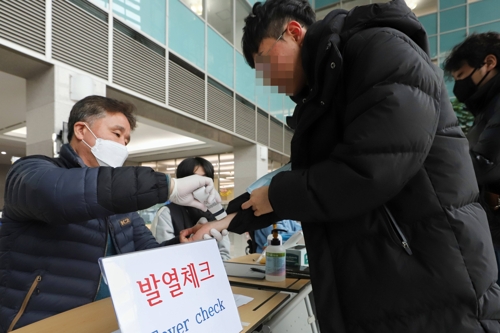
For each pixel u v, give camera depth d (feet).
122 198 2.39
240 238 21.56
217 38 18.70
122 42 11.92
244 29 2.87
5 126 18.04
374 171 1.80
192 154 27.73
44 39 8.94
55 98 9.05
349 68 2.17
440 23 26.48
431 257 1.92
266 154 24.17
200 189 2.94
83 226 3.34
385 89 1.86
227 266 4.63
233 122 20.01
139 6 12.89
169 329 1.61
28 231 3.13
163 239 6.07
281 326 3.21
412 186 2.00
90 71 10.37
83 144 3.62
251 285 3.58
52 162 3.27
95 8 10.73
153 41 13.57
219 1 19.12
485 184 3.58
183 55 15.67
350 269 2.16
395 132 1.79
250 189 2.98
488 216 3.67
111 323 2.40
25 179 2.58
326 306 2.21
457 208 1.96
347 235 2.18
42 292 3.05
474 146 3.69
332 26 2.25
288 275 3.98
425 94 1.90
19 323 2.93
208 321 1.86
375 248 2.07
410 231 2.02
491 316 1.89
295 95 2.93
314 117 2.35
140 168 2.58
